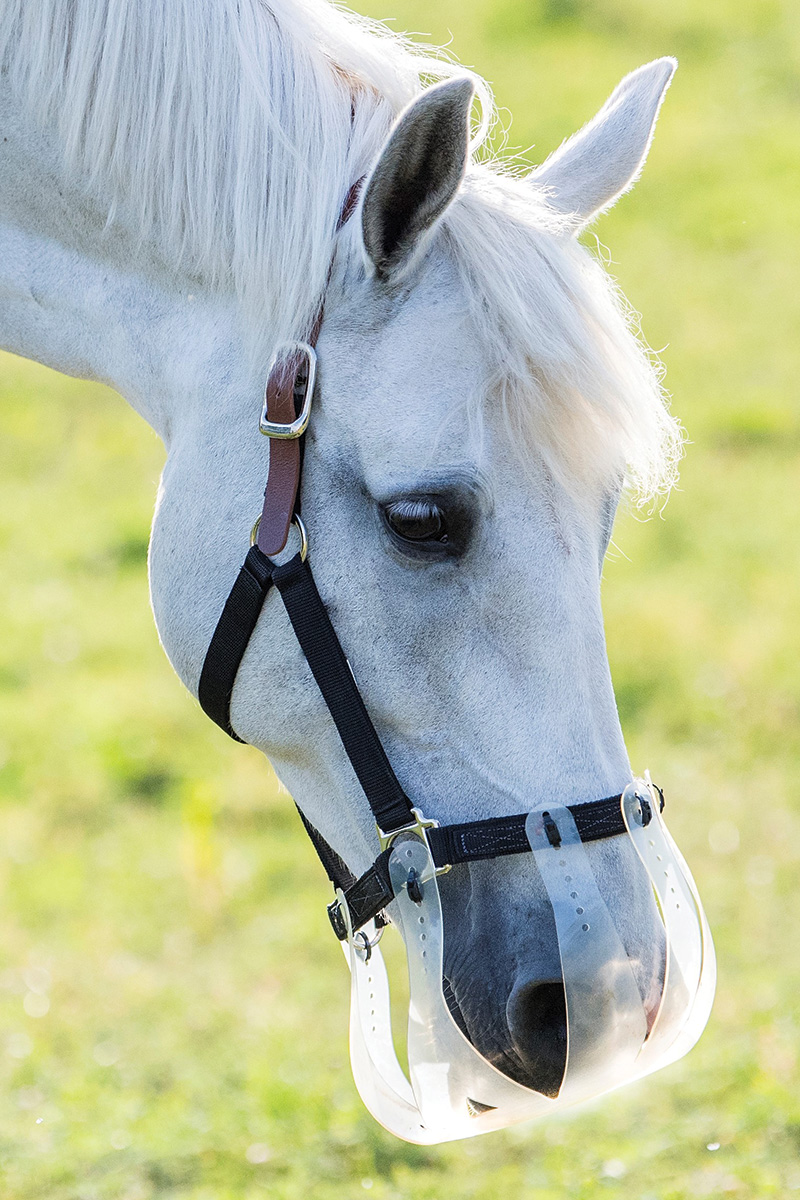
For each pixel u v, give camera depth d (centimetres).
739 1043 693
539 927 362
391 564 366
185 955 884
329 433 370
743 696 1205
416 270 363
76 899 972
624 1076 360
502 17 3312
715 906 876
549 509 361
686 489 1689
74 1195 612
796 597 1409
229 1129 660
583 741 364
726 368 2044
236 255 383
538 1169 612
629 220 2600
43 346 442
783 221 2534
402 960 852
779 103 2989
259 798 1111
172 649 412
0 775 1176
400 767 376
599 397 354
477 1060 369
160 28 395
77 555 1661
